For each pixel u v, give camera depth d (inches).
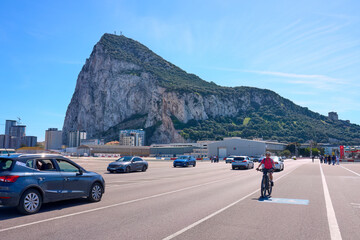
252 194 451.2
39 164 317.1
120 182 644.1
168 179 730.2
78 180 345.1
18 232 223.5
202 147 5999.0
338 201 393.1
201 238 213.3
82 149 6067.9
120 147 6304.1
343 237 221.5
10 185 276.8
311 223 265.1
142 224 253.0
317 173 1016.2
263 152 4835.1
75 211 309.0
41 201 303.6
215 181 676.7
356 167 1568.7
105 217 279.9
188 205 349.1
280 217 288.2
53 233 221.6
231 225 252.8
